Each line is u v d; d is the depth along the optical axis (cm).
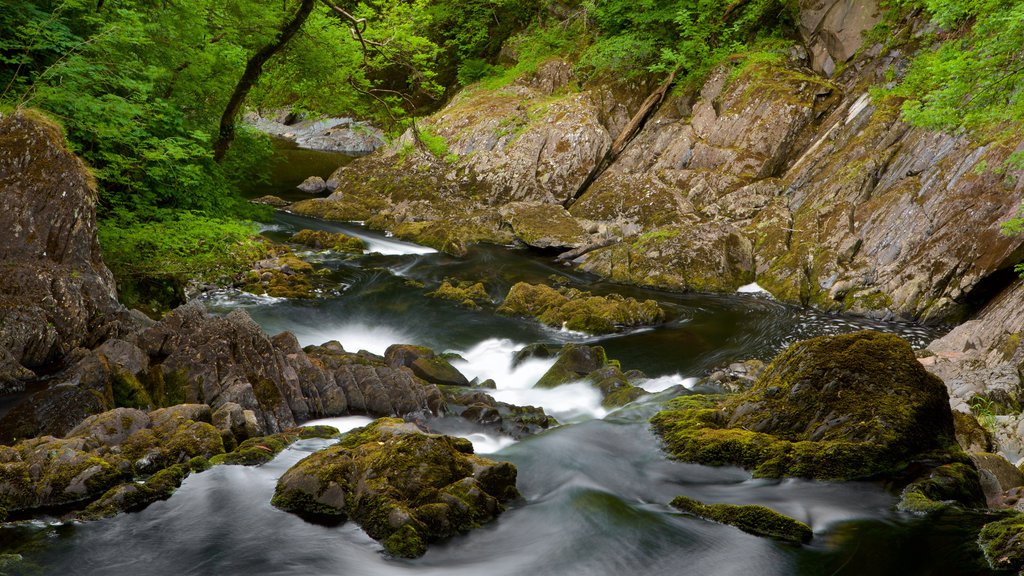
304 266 1770
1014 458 832
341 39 1662
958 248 1502
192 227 1295
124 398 812
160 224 1279
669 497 714
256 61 1548
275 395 865
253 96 1770
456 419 915
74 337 899
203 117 1530
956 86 1098
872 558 604
